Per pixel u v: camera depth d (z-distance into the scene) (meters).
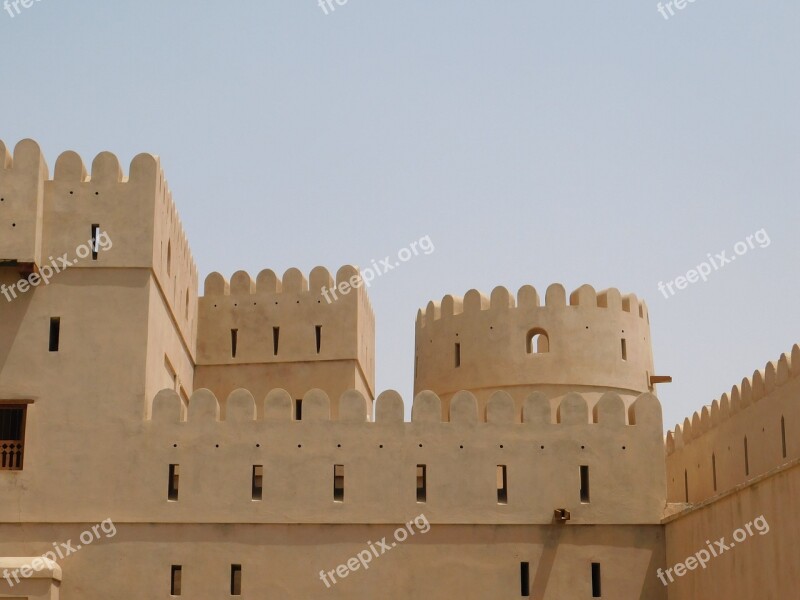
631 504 34.91
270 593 34.09
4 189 35.00
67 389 34.91
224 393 43.00
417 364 44.81
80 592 33.91
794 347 33.66
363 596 34.16
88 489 34.47
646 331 43.88
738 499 29.02
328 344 43.03
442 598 34.19
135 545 34.22
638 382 42.69
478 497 34.78
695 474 42.47
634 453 35.22
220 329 43.50
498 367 42.00
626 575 34.44
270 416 35.19
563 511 34.50
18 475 34.47
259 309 43.56
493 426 35.28
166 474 34.66
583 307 42.34
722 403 39.53
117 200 35.88
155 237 35.88
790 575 25.83
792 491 25.84
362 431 35.12
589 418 36.03
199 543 34.28
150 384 35.53
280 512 34.56
